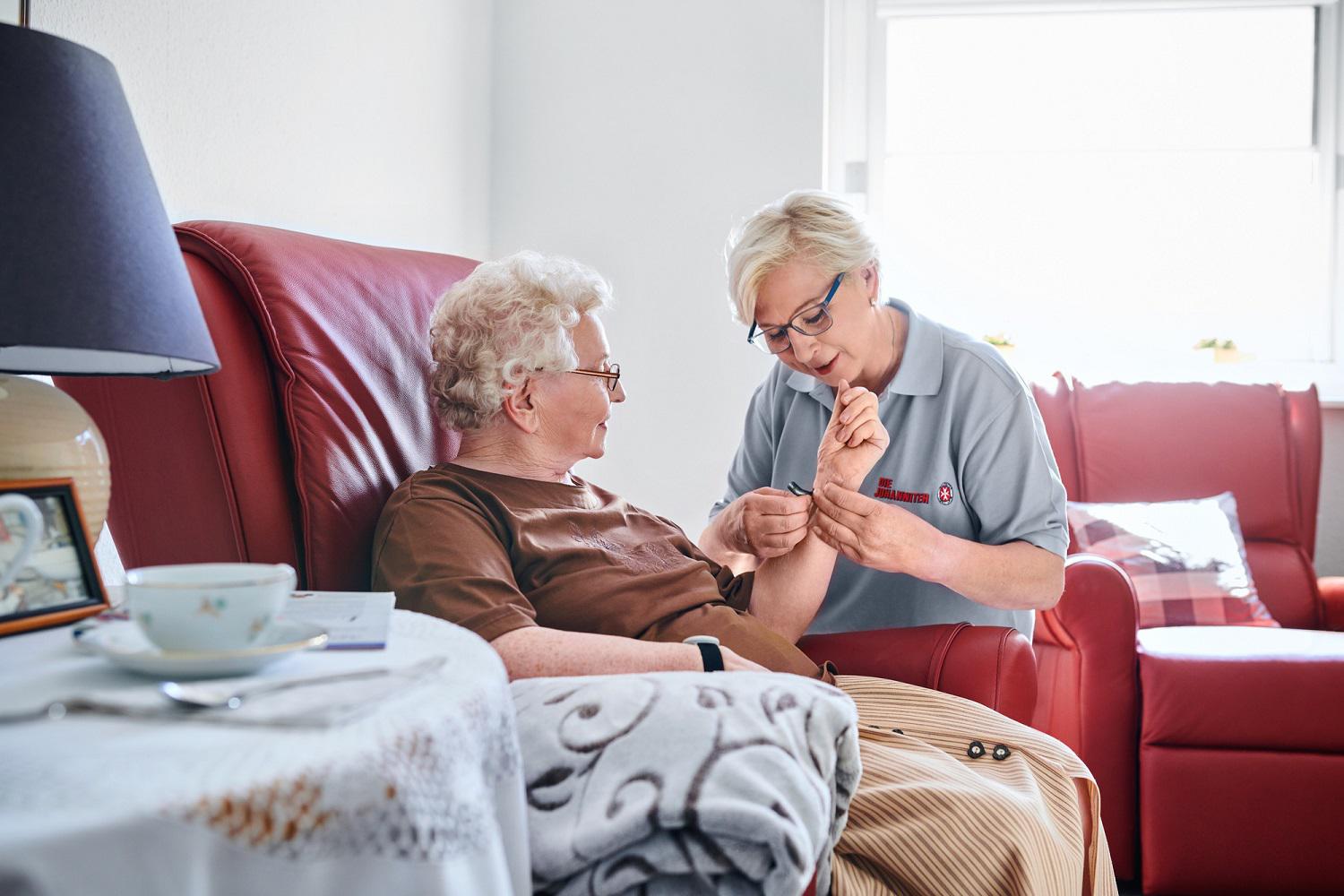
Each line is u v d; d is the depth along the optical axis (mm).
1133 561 2766
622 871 924
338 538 1351
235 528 1307
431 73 2746
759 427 2051
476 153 3051
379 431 1441
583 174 3123
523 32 3137
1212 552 2773
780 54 3045
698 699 1006
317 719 677
